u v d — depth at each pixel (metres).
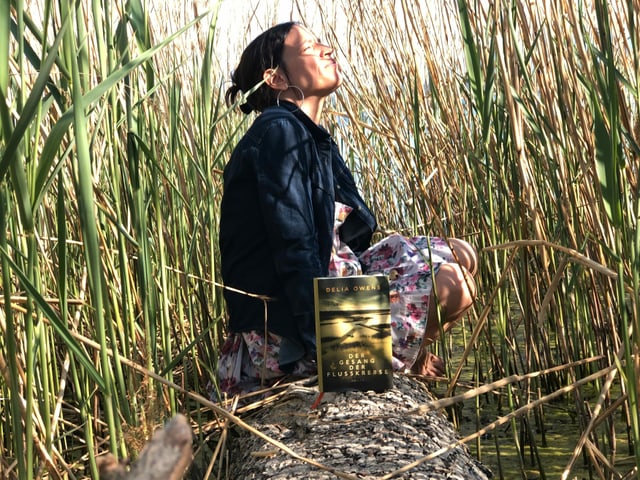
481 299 2.18
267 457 1.22
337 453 1.17
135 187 1.21
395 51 2.29
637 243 1.02
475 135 2.12
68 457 1.70
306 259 1.51
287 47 1.70
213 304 1.73
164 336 1.34
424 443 1.23
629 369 1.00
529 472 1.72
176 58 2.03
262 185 1.54
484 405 2.13
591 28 1.57
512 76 1.43
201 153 1.69
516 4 1.57
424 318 1.57
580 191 1.81
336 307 1.38
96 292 0.90
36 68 0.98
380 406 1.33
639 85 1.07
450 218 2.06
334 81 1.71
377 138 2.87
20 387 1.27
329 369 1.37
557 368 1.23
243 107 1.86
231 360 1.64
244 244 1.58
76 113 0.84
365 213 1.83
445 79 2.26
